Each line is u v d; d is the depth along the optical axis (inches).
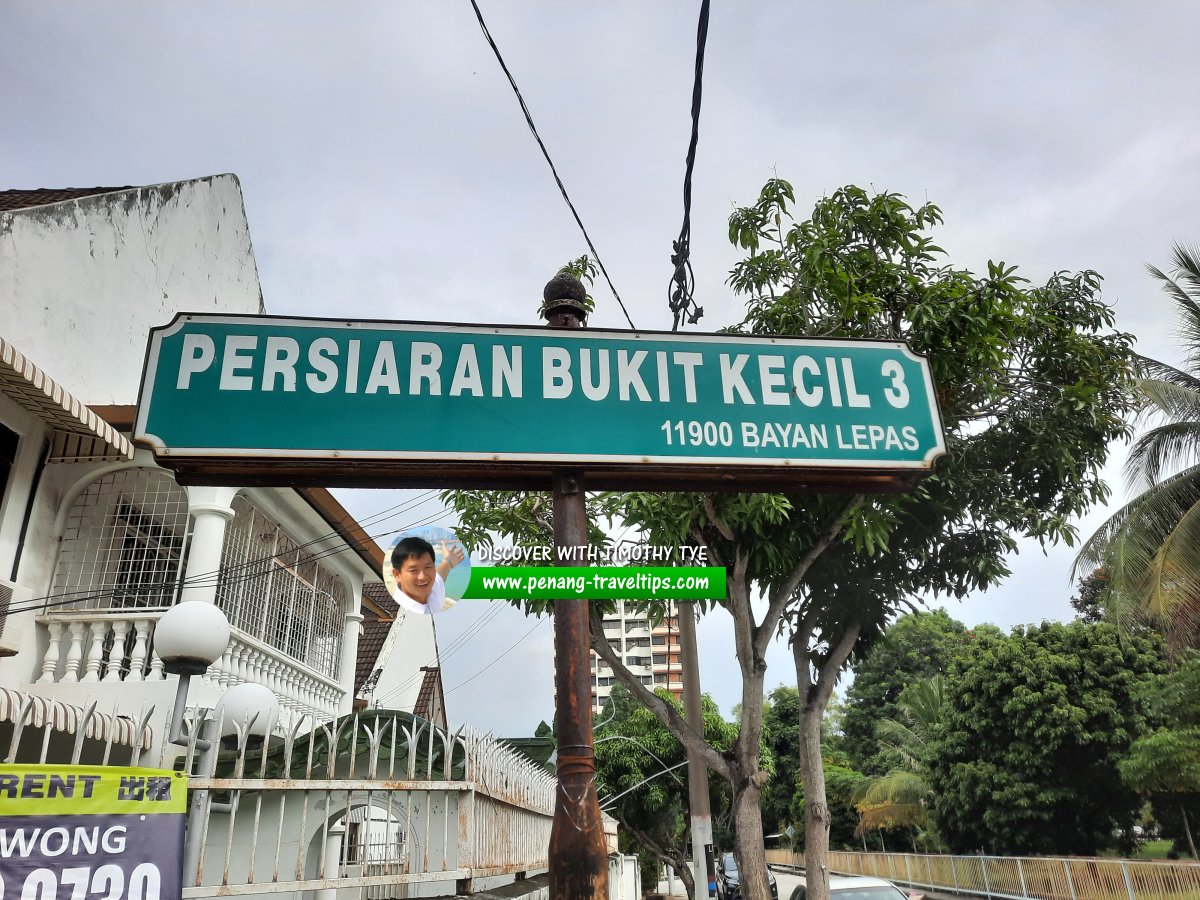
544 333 112.5
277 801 263.9
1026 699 848.9
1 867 151.7
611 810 885.8
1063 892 702.5
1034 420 317.7
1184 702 703.7
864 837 1375.5
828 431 112.7
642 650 3312.0
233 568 350.0
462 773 240.1
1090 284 354.6
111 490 342.3
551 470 107.7
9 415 313.4
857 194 295.9
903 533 314.5
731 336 116.4
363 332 109.3
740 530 265.4
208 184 483.5
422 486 110.0
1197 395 526.6
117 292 401.4
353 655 465.4
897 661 1590.8
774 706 1552.7
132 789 166.7
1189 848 848.9
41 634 313.4
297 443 102.5
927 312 253.4
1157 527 506.6
